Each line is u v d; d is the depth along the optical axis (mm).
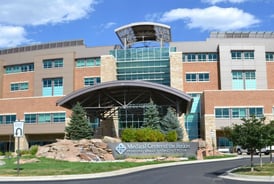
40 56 77812
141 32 75688
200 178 21906
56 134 71375
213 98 65125
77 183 19422
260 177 21578
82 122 49656
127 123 62594
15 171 24703
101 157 37375
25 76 80062
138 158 39000
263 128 24859
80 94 48812
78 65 76812
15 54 81500
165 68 72000
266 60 74500
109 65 70625
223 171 26891
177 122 50344
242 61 72750
